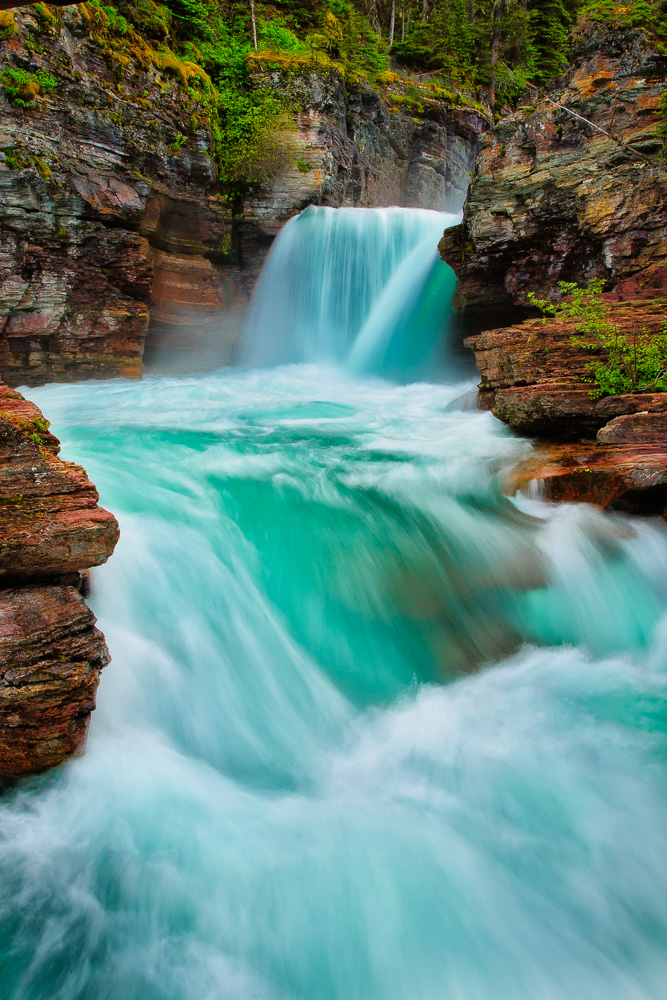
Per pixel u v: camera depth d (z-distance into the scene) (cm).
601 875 422
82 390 1620
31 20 1481
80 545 481
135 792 464
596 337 1030
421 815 464
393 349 2009
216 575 649
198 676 567
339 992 359
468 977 365
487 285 1680
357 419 1291
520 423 1004
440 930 388
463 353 1883
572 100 1482
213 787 487
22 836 426
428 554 746
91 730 489
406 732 550
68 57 1552
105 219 1667
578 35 1543
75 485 514
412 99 2903
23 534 465
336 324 2119
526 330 1123
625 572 745
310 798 482
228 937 382
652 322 1082
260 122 2106
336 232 2083
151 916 390
